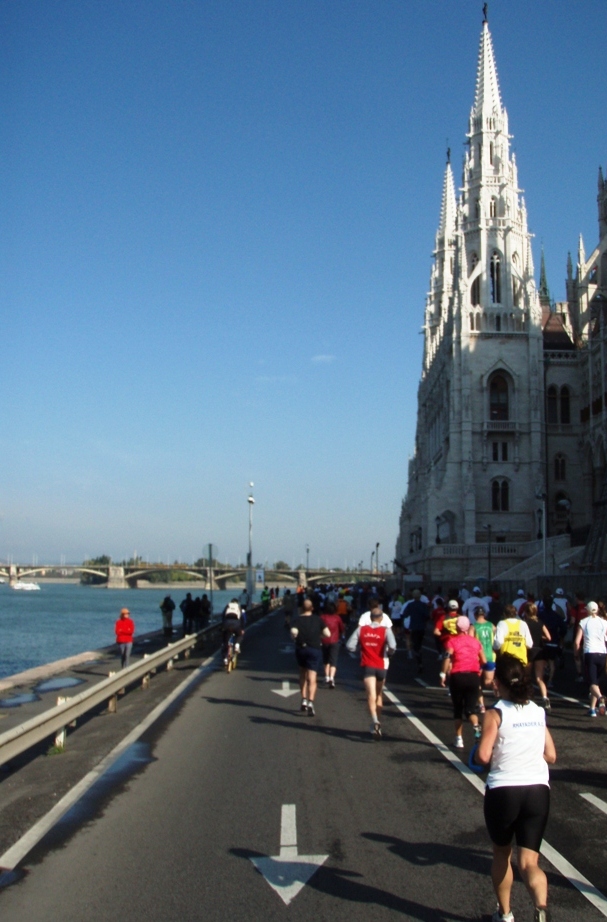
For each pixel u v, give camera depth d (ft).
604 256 312.29
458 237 313.12
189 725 64.34
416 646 103.50
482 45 331.77
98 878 31.76
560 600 108.58
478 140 323.16
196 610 160.86
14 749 45.09
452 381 304.30
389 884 31.12
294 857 34.01
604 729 64.03
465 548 285.43
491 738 27.50
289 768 49.90
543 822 26.71
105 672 104.06
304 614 70.74
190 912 28.60
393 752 54.85
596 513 218.79
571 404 309.63
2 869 32.81
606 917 28.27
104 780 46.83
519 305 309.22
